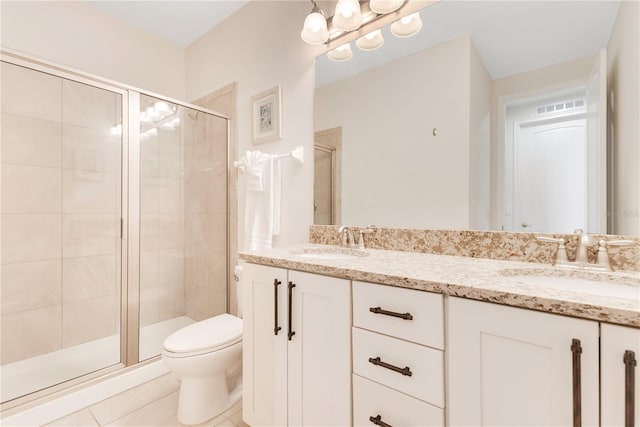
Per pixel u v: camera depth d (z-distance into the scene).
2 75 1.72
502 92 1.20
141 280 2.23
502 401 0.72
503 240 1.18
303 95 1.81
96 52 2.21
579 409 0.62
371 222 1.55
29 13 1.92
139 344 2.01
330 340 1.03
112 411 1.51
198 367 1.36
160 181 2.30
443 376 0.80
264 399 1.26
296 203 1.85
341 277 1.01
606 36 1.02
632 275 0.89
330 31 1.67
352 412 0.98
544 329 0.66
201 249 2.44
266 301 1.25
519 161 1.17
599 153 1.02
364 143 1.57
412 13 1.41
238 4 2.17
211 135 2.35
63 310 1.94
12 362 1.78
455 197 1.30
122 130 1.97
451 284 0.78
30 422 1.41
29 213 1.83
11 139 1.77
